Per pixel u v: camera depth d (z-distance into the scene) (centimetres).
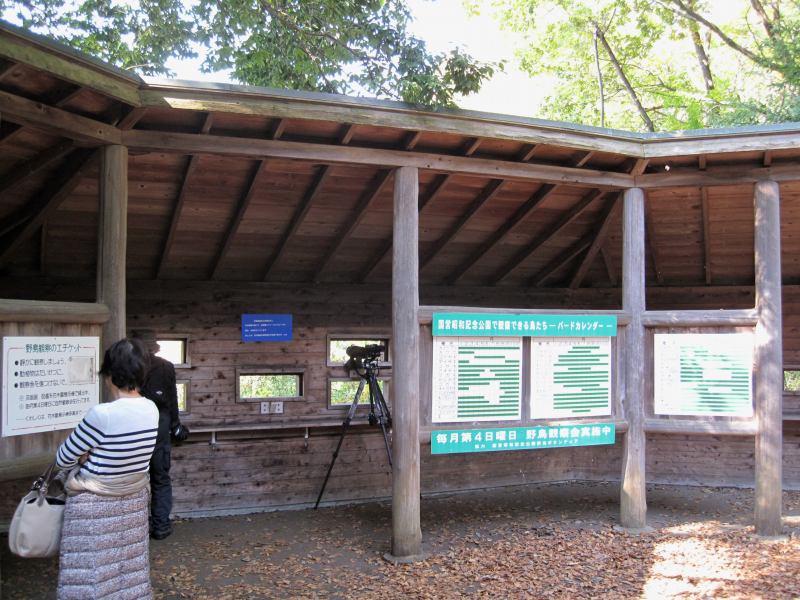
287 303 803
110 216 513
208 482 738
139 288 742
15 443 437
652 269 884
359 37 1064
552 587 513
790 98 1235
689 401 667
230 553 598
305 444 780
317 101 528
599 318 665
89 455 318
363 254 800
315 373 810
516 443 631
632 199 680
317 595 498
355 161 580
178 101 490
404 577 536
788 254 829
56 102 468
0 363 427
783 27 1370
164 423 566
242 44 1145
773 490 643
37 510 315
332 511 755
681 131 634
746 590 504
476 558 581
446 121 570
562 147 616
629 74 1789
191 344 759
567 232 828
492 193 703
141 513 331
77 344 480
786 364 866
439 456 831
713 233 808
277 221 712
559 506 766
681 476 883
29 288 687
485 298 903
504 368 634
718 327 663
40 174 573
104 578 311
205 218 685
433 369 609
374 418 735
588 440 657
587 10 1591
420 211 738
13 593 483
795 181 660
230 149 546
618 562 569
